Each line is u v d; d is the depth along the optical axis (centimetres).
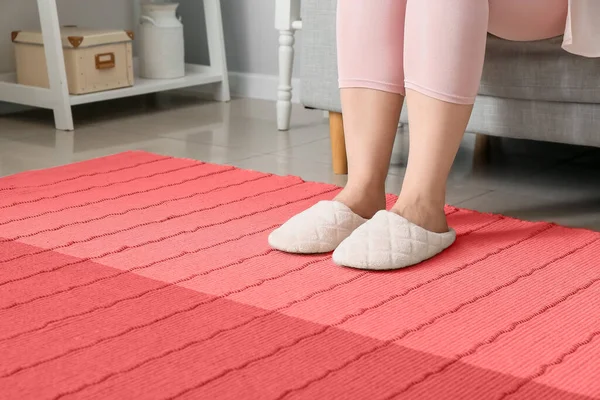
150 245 122
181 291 105
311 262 116
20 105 248
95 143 203
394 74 122
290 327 94
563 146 202
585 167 182
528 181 170
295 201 147
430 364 86
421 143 117
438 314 98
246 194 151
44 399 77
